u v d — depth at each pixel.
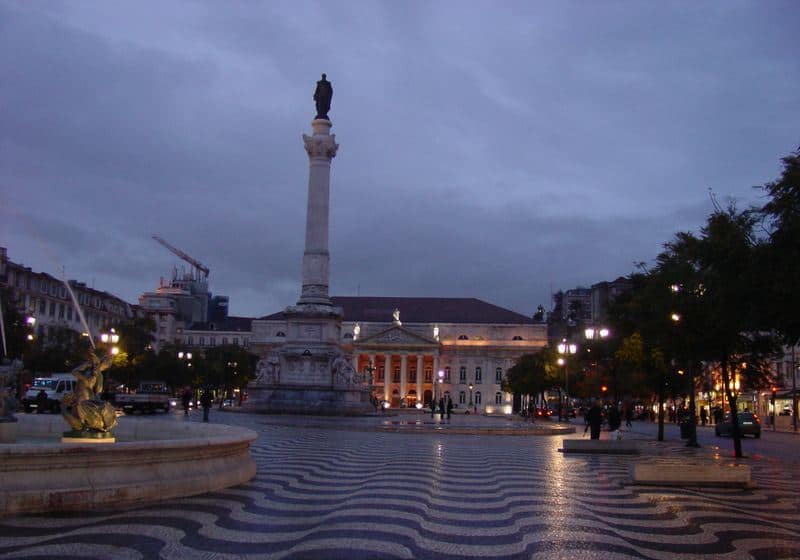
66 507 11.91
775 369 74.19
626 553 10.22
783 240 18.61
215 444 14.70
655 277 32.44
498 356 153.62
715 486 17.53
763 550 10.53
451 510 13.45
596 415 33.25
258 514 12.33
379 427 40.44
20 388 60.06
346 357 62.22
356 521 11.99
